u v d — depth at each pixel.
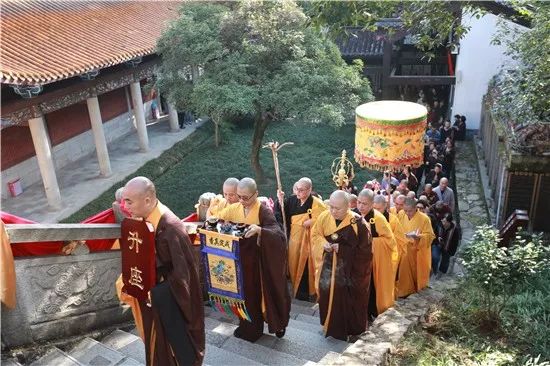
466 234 13.60
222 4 21.44
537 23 8.90
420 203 10.20
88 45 18.84
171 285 4.24
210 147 24.27
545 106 9.21
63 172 21.81
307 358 5.68
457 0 8.95
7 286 4.61
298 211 7.46
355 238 5.90
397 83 23.17
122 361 4.97
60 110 22.05
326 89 17.44
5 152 19.27
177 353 4.34
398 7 10.64
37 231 4.75
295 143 23.86
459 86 21.47
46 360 4.83
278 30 17.44
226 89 16.27
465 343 5.41
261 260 5.63
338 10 9.35
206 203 7.21
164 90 18.61
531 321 5.77
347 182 8.07
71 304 5.36
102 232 5.27
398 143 7.48
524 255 5.56
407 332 5.57
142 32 21.95
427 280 7.82
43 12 19.36
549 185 12.20
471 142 21.12
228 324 6.43
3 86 16.17
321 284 6.04
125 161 22.77
